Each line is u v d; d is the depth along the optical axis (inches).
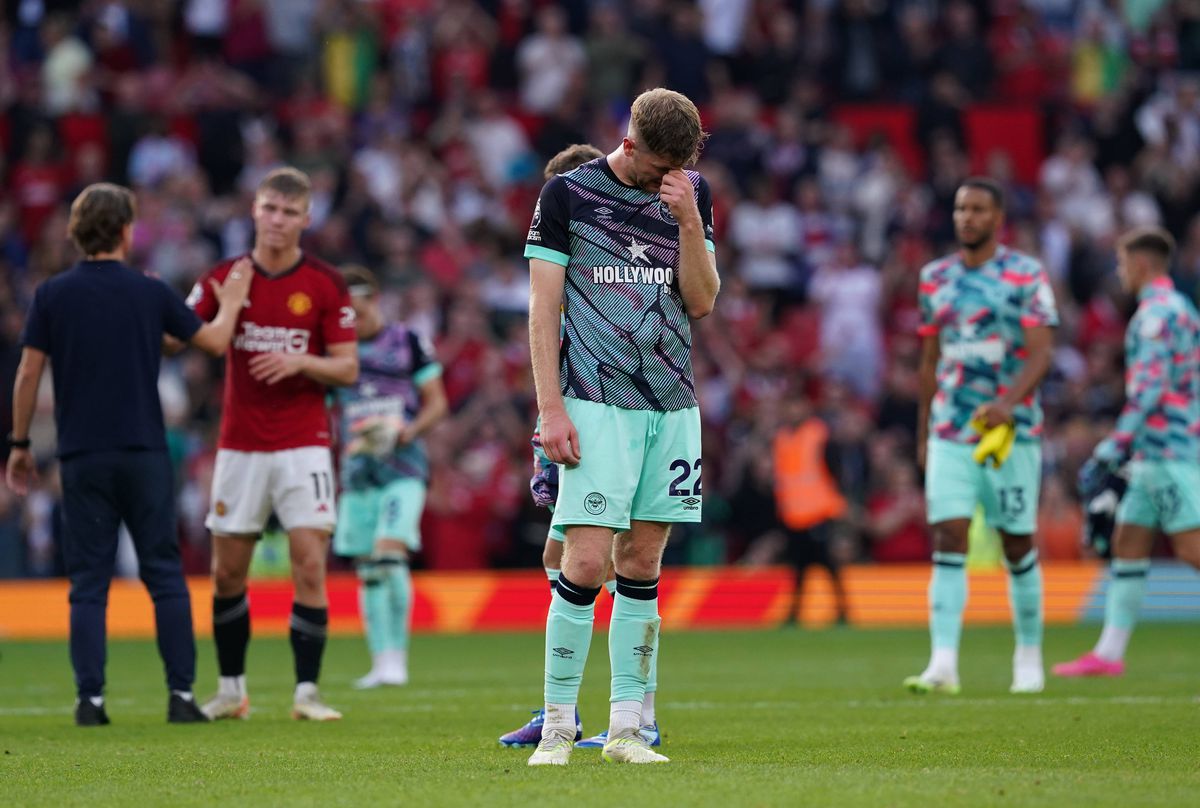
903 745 871.7
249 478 1096.2
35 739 952.9
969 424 1278.3
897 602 2425.0
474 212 2933.1
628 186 765.3
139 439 1070.4
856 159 3159.5
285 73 3132.4
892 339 2908.5
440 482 2397.9
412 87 3157.0
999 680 1421.0
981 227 1275.8
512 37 3309.5
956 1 3545.8
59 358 1071.6
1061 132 3353.8
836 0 3415.4
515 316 2753.4
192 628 1088.2
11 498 2338.8
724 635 2161.7
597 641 2054.6
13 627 2250.2
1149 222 3238.2
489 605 2367.1
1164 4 3654.0
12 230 2792.8
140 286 1080.2
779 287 2982.3
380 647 1466.5
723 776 692.1
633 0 3316.9
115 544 1082.7
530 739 888.9
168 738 952.9
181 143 2908.5
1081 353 2938.0
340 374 1106.1
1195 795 631.2
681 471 764.6
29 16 3053.6
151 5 3132.4
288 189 1098.7
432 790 661.3
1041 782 671.8
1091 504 1481.3
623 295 754.2
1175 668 1566.2
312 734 971.9
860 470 2498.8
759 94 3302.2
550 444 735.1
